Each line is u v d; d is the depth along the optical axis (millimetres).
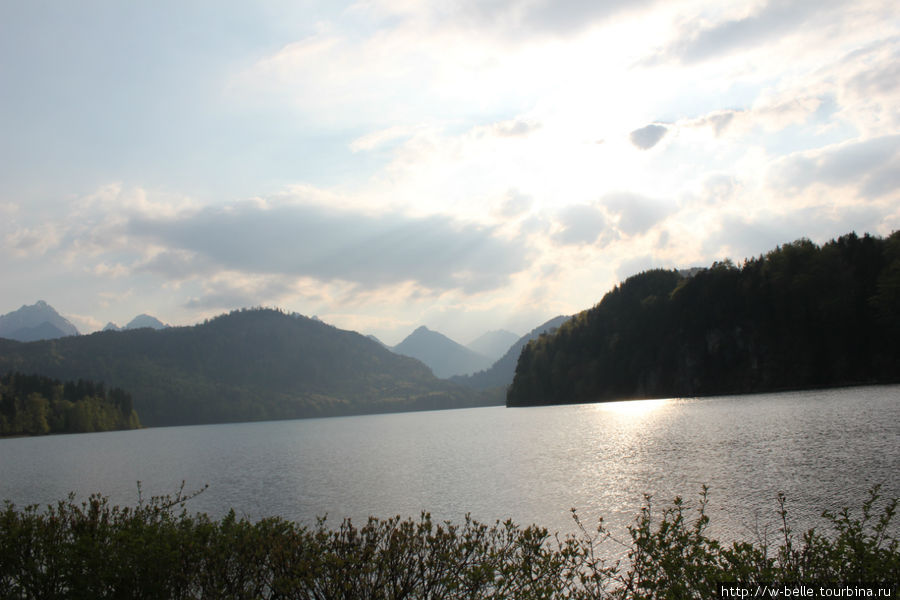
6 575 9469
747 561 9039
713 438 56719
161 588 8906
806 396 101562
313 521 31672
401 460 66188
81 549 9016
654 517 26000
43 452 120125
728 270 155500
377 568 8703
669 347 159625
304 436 151375
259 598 8922
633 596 9469
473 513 31250
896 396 80688
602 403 176125
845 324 123000
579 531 24812
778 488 29531
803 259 136875
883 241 130125
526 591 9055
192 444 135125
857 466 33375
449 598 8852
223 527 9734
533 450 64688
